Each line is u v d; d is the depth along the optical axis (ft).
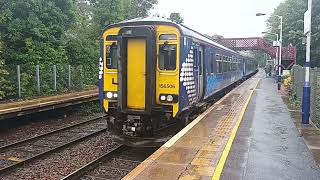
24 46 72.23
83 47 91.25
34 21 71.92
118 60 33.47
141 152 35.91
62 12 79.77
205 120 38.83
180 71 33.40
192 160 23.59
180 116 35.40
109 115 36.27
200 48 41.96
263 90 84.84
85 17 106.11
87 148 37.35
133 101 33.55
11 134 44.73
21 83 64.34
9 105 49.96
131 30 32.86
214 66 52.47
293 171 22.07
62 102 55.57
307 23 39.19
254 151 26.58
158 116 34.04
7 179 28.04
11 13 69.51
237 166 22.67
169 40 33.55
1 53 66.69
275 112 47.16
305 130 35.27
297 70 65.87
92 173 29.50
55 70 73.77
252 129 35.04
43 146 38.42
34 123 52.19
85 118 57.57
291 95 69.46
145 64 32.76
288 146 28.43
